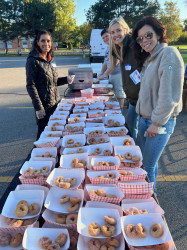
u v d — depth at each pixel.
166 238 0.94
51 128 2.17
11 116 5.68
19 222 1.06
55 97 2.91
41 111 2.56
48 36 2.40
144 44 1.58
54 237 1.00
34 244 0.97
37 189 1.28
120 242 0.97
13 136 4.46
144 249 0.92
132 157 1.56
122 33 2.50
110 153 1.67
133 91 2.66
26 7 31.19
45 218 1.08
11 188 1.42
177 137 4.20
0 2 30.17
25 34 32.81
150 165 1.96
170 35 33.38
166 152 3.65
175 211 2.37
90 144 1.88
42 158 1.59
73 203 1.17
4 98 7.50
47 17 31.62
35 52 2.46
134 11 27.22
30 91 2.48
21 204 1.15
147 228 1.01
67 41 42.50
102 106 2.77
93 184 1.29
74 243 1.00
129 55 2.52
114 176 1.35
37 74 2.52
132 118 2.93
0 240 0.99
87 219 1.07
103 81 4.18
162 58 1.44
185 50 24.80
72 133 2.05
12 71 13.89
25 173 1.42
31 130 4.75
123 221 1.02
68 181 1.31
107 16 27.11
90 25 29.64
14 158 3.59
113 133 1.98
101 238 0.98
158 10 28.33
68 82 3.25
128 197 1.22
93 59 17.22
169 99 1.41
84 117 2.39
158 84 1.57
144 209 1.13
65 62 18.38
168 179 2.93
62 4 38.22
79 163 1.47
